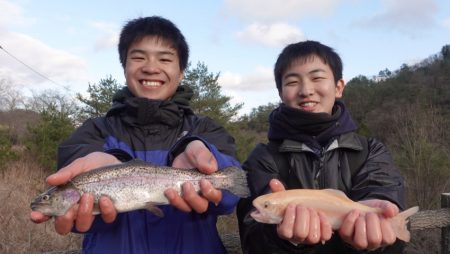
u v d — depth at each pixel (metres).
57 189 0.69
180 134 0.78
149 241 0.67
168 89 0.82
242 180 0.69
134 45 0.82
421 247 1.76
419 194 2.53
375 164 0.78
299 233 0.57
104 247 0.66
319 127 0.80
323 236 0.58
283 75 0.87
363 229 0.57
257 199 0.63
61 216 0.61
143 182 0.69
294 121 0.81
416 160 2.57
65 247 2.00
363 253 0.62
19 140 5.00
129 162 0.71
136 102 0.75
